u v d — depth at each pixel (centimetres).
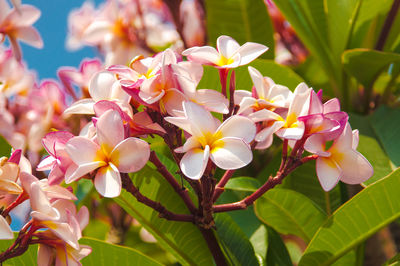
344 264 105
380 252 125
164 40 174
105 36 167
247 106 91
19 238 87
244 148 85
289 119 89
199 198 90
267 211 107
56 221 87
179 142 89
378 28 132
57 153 87
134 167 86
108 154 87
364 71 124
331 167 89
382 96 130
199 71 91
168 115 88
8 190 89
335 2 126
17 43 130
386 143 115
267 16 139
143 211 101
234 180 104
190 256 102
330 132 89
